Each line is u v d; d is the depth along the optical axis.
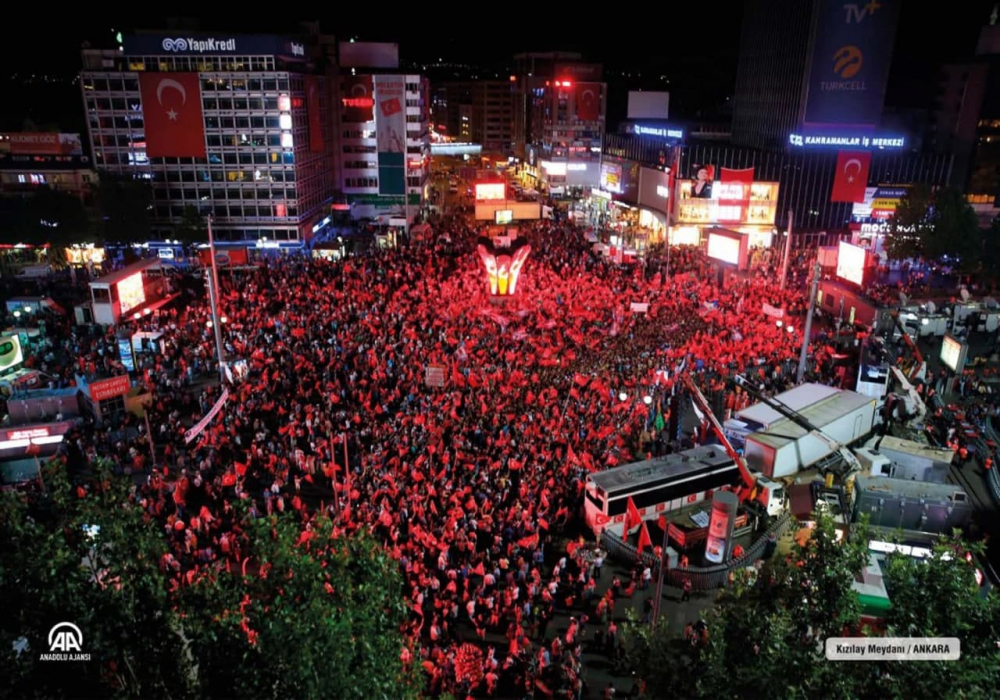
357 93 125.19
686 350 55.53
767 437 41.34
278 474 39.41
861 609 14.94
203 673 13.22
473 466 39.38
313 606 13.53
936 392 52.47
